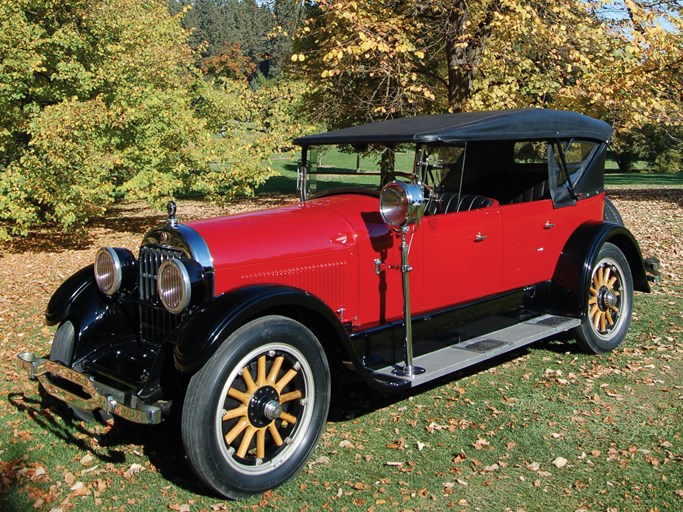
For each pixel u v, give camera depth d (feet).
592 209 17.61
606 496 10.29
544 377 15.42
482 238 14.53
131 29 38.27
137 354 12.35
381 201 12.05
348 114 41.83
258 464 10.61
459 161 14.21
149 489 10.87
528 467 11.25
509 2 27.32
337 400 14.47
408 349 12.46
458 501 10.27
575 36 28.96
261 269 11.74
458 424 13.00
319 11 38.88
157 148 35.88
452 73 33.35
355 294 12.95
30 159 30.58
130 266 12.96
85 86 34.63
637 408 13.55
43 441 12.62
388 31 29.09
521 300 15.87
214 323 9.97
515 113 14.89
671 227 37.06
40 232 41.81
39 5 33.22
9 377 15.94
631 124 29.12
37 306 22.99
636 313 20.18
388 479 11.00
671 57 27.35
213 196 40.14
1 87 30.55
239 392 10.48
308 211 13.14
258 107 40.83
